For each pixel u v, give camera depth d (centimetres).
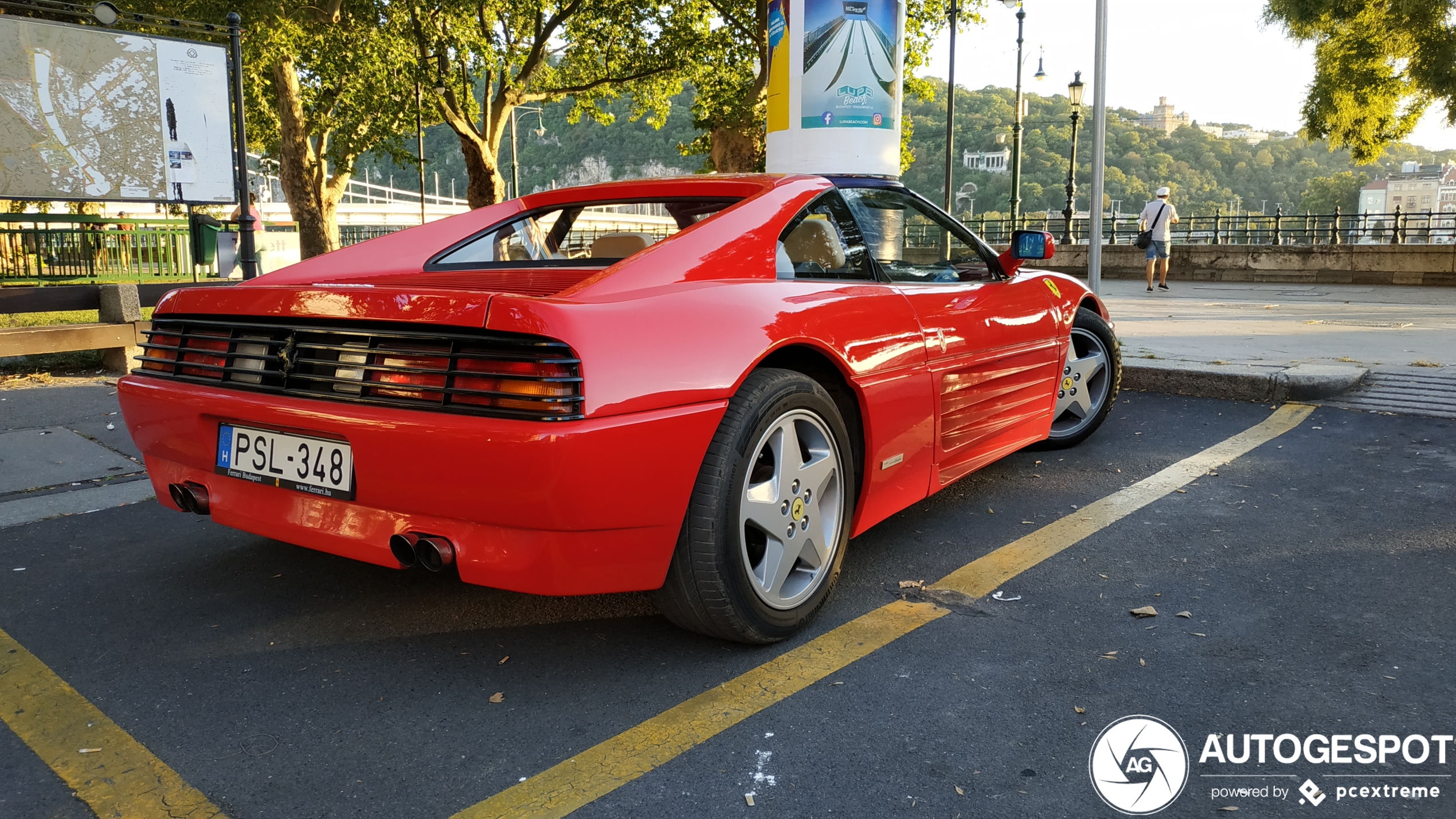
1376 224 1702
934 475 308
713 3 2456
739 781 184
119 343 675
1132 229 1897
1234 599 270
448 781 185
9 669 235
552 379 190
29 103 727
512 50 2778
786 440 238
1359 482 384
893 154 709
